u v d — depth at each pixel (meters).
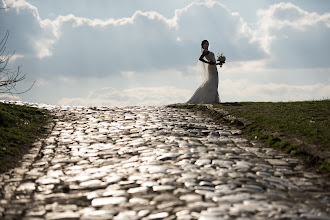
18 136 11.38
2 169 8.48
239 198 6.39
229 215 5.60
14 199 6.61
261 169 8.32
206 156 9.26
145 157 9.20
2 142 10.42
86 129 13.16
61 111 17.11
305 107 15.83
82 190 6.96
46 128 13.34
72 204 6.29
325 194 6.84
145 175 7.71
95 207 6.11
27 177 7.91
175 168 8.20
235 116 14.55
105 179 7.55
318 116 13.44
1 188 7.20
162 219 5.49
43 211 6.02
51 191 6.99
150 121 14.45
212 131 12.62
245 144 10.86
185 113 16.78
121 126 13.54
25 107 16.69
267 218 5.54
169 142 10.84
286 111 14.89
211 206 5.97
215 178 7.50
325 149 9.12
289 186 7.25
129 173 7.90
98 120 14.88
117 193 6.70
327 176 7.90
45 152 10.10
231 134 12.34
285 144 10.25
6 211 6.04
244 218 5.51
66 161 9.14
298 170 8.39
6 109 14.91
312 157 8.90
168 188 6.87
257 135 11.73
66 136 12.08
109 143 10.95
